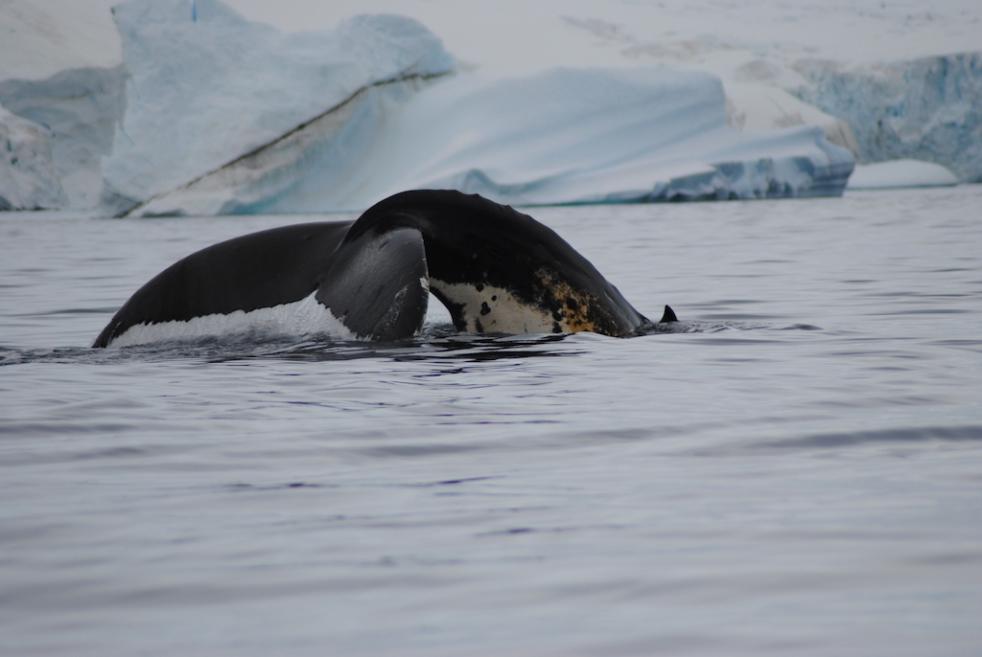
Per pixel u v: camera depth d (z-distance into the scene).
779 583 8.34
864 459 12.95
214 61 148.38
